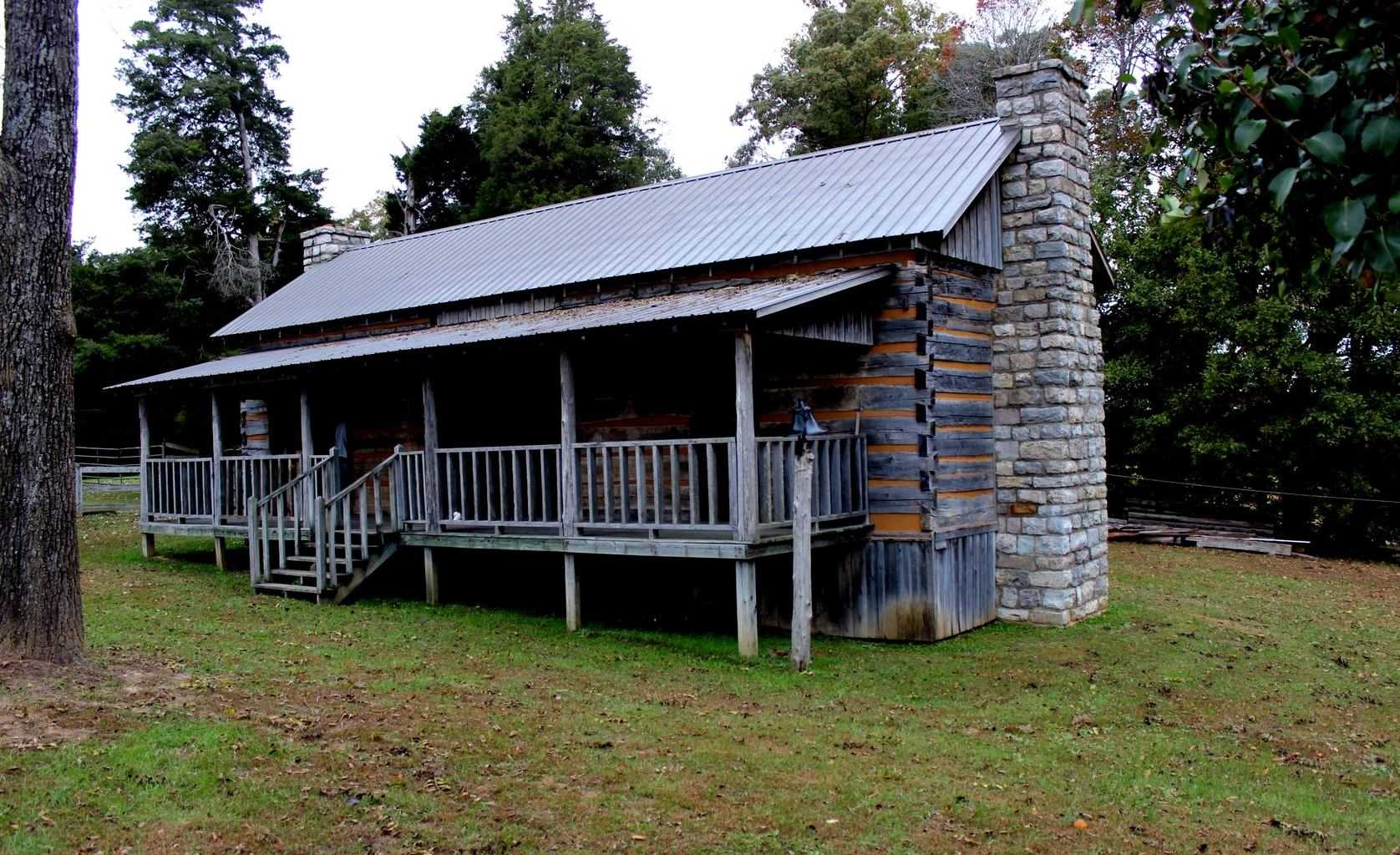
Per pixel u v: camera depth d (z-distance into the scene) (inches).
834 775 319.0
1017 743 364.5
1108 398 985.5
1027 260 570.3
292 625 519.5
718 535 498.3
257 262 1619.1
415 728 344.8
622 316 478.6
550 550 524.7
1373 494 862.5
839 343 498.6
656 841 267.1
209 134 1705.2
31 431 373.7
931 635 509.4
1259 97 147.6
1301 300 864.9
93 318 1494.8
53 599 379.2
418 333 677.9
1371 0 139.3
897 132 1509.6
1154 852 276.2
